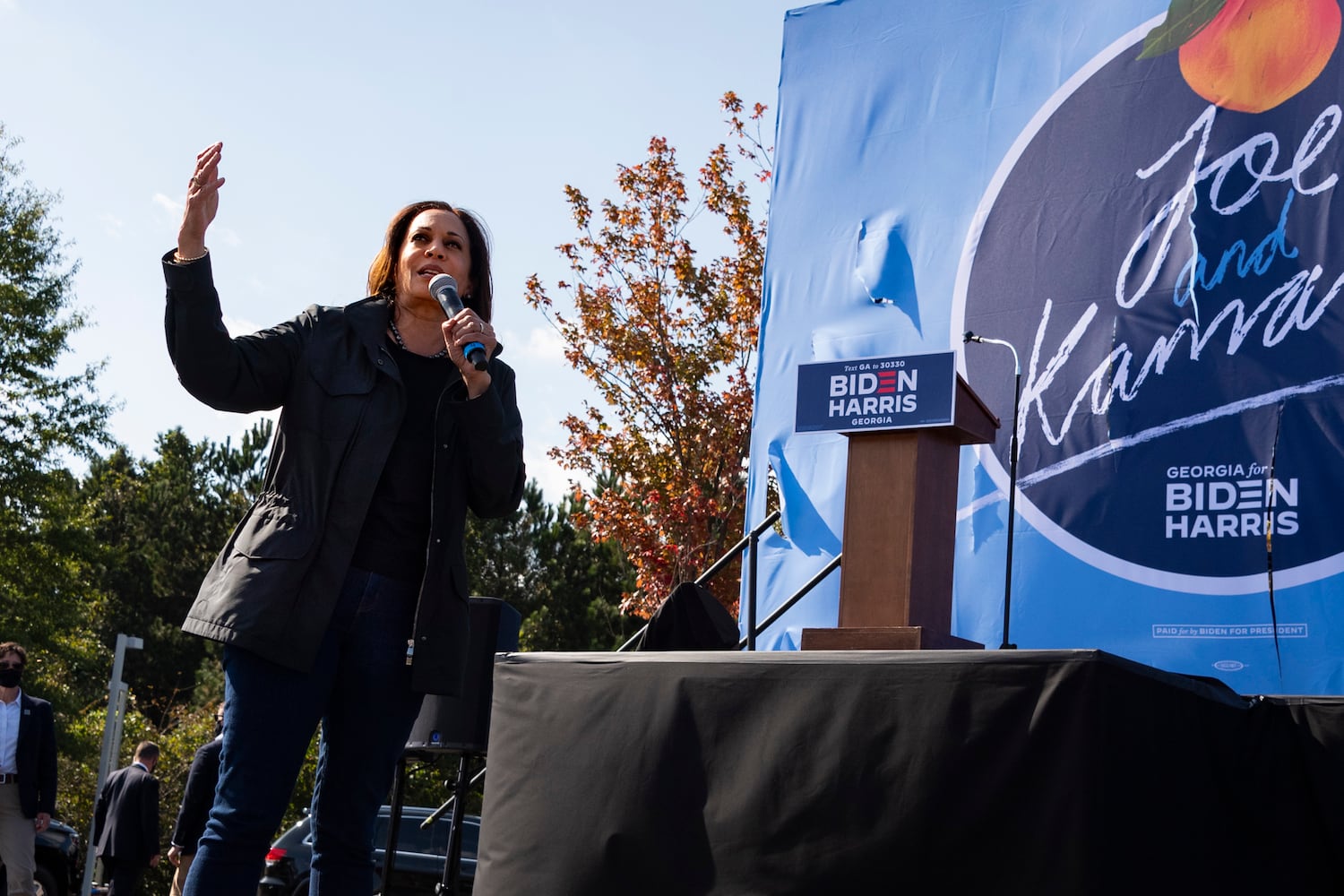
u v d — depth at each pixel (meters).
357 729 2.31
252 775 2.19
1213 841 2.11
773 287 5.75
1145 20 5.00
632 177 13.65
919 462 2.96
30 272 21.67
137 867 8.75
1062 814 1.88
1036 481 4.84
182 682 32.88
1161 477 4.59
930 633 2.74
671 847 2.25
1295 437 4.36
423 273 2.51
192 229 2.19
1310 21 4.62
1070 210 5.02
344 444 2.32
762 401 5.68
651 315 13.43
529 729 2.51
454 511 2.40
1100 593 4.61
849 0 5.80
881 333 5.39
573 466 13.38
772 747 2.18
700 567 12.66
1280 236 4.55
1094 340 4.84
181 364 2.22
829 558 5.35
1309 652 4.19
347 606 2.29
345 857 2.32
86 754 21.55
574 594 28.50
